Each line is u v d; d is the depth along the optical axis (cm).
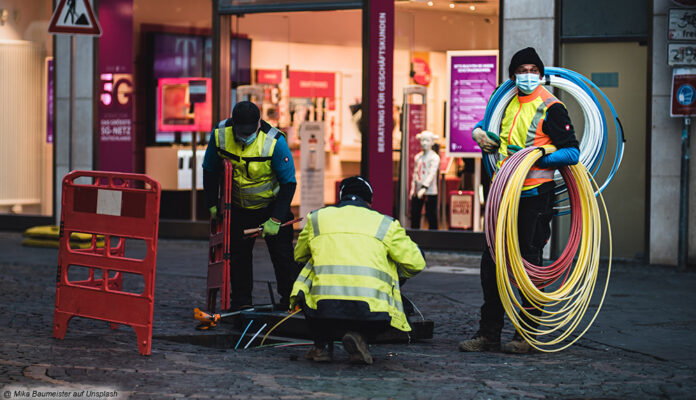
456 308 891
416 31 1345
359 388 558
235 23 1453
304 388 556
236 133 754
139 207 653
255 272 1148
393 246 629
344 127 1390
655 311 870
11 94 1578
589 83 750
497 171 715
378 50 1357
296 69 1420
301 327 732
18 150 1580
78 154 1534
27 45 1569
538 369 622
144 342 644
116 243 1398
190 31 1473
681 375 601
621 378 593
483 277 693
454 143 1341
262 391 546
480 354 680
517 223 687
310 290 632
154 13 1489
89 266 680
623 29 1244
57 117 1538
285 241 788
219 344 743
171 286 1010
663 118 1212
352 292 611
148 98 1499
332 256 621
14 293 929
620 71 1253
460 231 1345
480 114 1327
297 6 1407
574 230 708
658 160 1216
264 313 750
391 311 618
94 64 1516
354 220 633
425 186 1354
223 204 774
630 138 1251
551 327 789
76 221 690
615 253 1264
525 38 1278
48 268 1140
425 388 562
